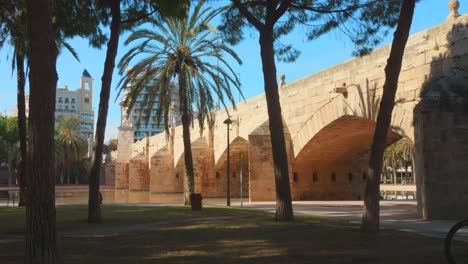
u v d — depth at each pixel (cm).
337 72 2723
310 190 3566
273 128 1505
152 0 1708
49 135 693
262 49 1519
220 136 4884
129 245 1038
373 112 2367
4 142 7162
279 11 1477
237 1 1525
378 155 1195
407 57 2130
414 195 4456
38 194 674
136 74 2533
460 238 1102
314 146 3244
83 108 17200
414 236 1131
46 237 671
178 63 2586
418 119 1758
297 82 3247
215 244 1032
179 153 6059
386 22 1500
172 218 1739
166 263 809
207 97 2630
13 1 1911
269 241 1064
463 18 1809
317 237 1121
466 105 1670
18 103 2586
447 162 1658
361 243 1016
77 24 1802
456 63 1834
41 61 700
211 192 5166
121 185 8738
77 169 9481
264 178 3344
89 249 983
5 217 1775
